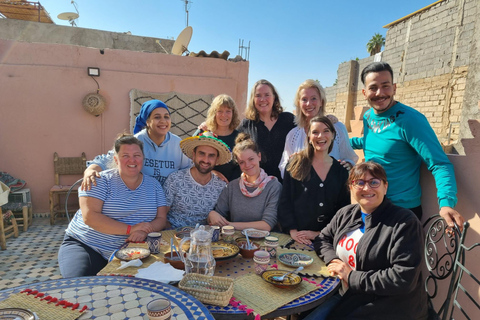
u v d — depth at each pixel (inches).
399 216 70.5
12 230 195.5
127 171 94.7
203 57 241.0
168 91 234.5
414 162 97.6
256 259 71.1
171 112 234.8
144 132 123.0
